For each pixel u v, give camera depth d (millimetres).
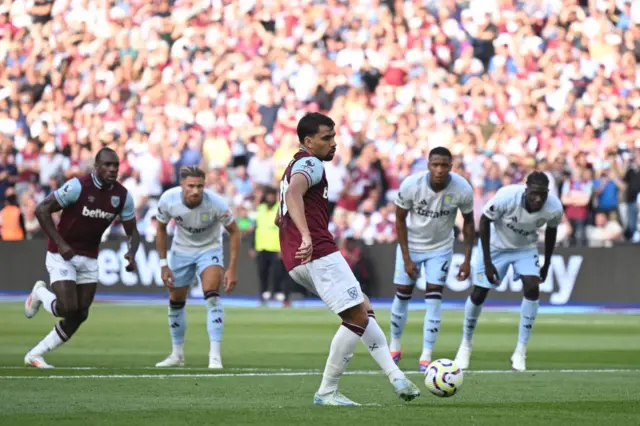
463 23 56531
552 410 13398
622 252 42812
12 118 58188
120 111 57594
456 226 45062
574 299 43500
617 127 49812
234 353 26031
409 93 53344
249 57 58000
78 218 21047
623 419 12500
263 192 45688
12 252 50531
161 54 59250
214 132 53250
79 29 61250
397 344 23609
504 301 44688
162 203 22359
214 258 22578
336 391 13867
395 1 57812
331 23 58000
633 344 29297
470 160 48750
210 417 12258
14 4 62250
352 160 49938
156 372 20047
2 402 14188
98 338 29953
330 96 55500
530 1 56219
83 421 11891
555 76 53656
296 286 46938
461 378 14367
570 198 45438
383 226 47562
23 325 34281
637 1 55469
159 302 46938
